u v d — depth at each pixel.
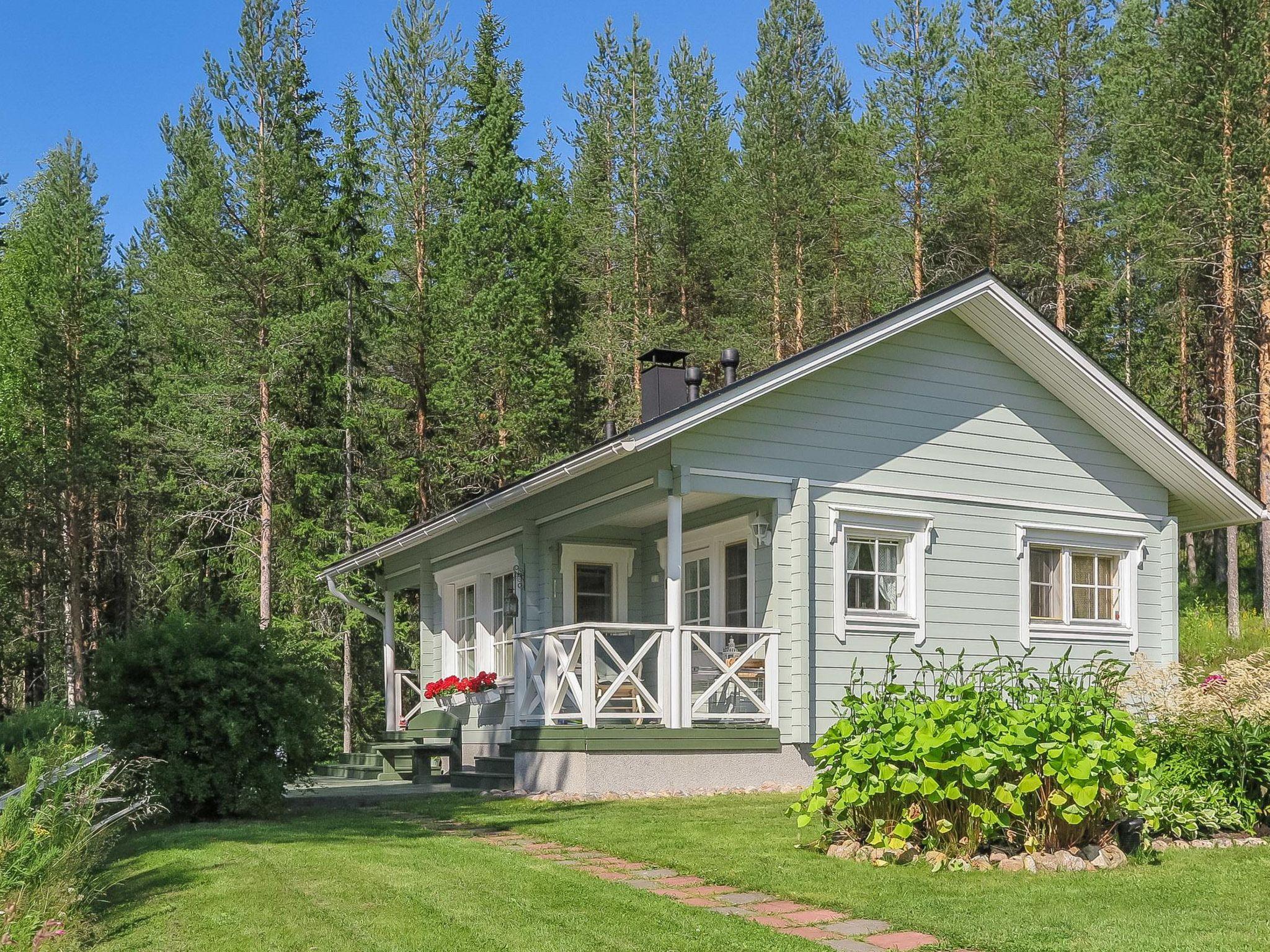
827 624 13.65
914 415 14.59
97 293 34.59
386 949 6.05
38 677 37.81
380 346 30.64
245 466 28.86
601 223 35.00
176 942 6.42
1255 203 25.53
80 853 7.60
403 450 31.47
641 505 13.70
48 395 32.84
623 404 32.94
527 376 30.70
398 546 18.55
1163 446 15.75
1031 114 30.20
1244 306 28.31
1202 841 8.59
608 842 8.95
